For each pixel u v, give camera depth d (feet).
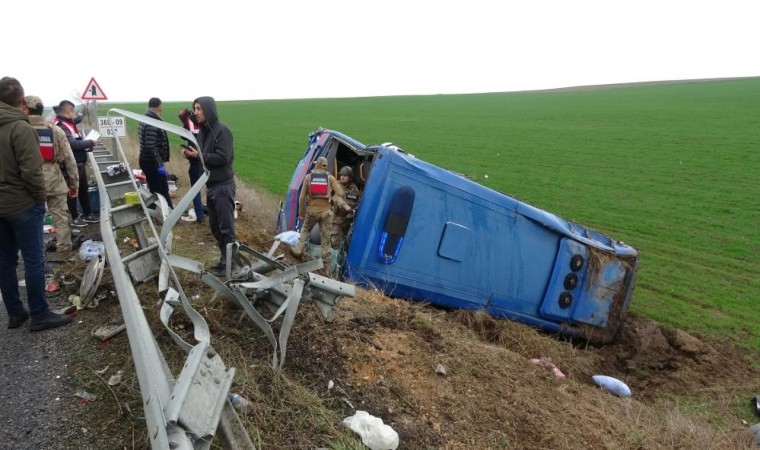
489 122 155.63
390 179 20.94
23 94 14.16
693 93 224.94
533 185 66.44
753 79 298.76
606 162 84.12
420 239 21.35
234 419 8.73
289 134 127.95
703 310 29.09
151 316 14.03
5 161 13.42
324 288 13.30
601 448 13.10
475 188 22.13
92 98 48.70
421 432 11.56
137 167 43.19
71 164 21.54
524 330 22.06
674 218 50.24
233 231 19.89
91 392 11.44
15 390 11.46
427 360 14.65
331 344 14.06
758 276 34.91
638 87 299.58
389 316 17.03
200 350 8.67
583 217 50.57
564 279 23.56
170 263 12.85
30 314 14.69
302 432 10.60
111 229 15.23
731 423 17.94
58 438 9.98
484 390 14.11
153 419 6.81
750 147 92.38
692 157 85.87
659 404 19.33
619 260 24.61
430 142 111.65
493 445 11.85
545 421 13.42
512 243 22.76
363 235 20.83
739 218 49.93
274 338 12.39
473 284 22.44
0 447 9.65
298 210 27.20
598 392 17.71
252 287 12.96
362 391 12.51
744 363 23.21
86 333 14.14
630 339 25.27
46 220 26.86
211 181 19.62
